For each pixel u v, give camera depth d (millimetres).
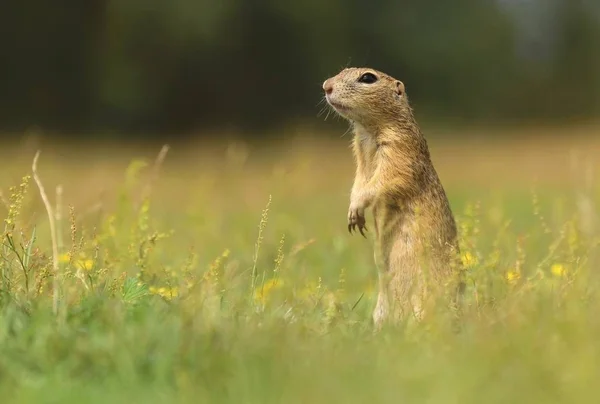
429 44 71062
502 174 32312
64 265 9641
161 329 7152
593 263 10352
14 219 9602
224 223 18266
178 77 62562
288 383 6344
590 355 6645
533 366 6543
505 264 10711
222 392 6379
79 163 37438
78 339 7004
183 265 10570
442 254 10062
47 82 60594
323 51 65625
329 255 14164
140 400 6223
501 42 78062
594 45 87688
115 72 61031
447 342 7301
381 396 6141
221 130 63156
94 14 61219
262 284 9414
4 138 54188
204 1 61031
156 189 25391
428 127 64750
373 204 10461
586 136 53375
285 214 19484
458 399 6113
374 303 10641
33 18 59906
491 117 74562
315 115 64312
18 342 7148
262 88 64938
